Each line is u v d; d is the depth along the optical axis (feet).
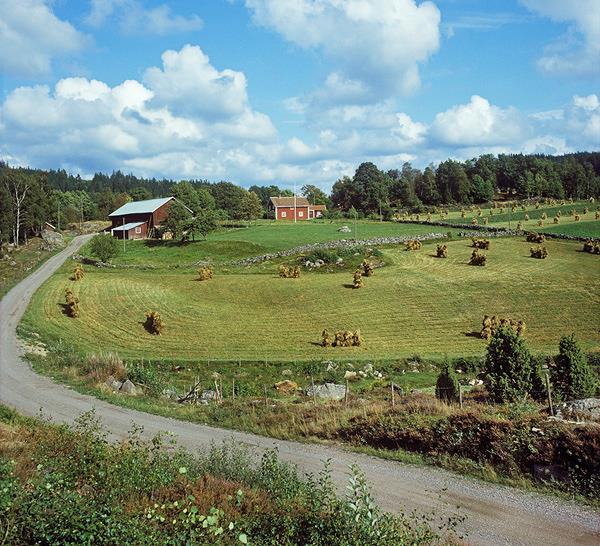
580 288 221.87
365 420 71.87
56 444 50.21
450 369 92.94
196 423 83.66
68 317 202.80
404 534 32.96
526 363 86.74
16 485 33.45
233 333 186.19
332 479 55.77
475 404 81.35
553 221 395.55
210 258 330.34
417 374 143.95
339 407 84.89
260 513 37.83
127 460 42.04
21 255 362.74
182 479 42.65
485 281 238.48
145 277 273.33
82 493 37.29
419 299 218.79
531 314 196.44
